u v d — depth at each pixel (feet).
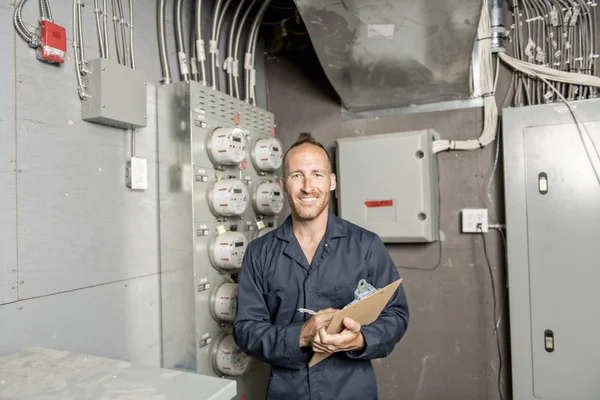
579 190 5.49
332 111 7.73
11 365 3.23
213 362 5.52
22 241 3.95
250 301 4.29
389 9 4.80
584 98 6.05
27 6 4.11
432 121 7.00
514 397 5.72
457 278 6.76
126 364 3.23
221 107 5.85
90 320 4.59
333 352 3.75
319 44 5.59
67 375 3.01
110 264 4.86
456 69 5.95
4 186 3.83
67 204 4.40
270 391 4.14
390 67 6.01
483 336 6.59
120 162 5.07
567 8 6.15
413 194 6.47
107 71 4.58
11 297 3.84
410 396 6.99
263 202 6.48
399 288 4.39
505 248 6.47
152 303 5.42
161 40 5.66
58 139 4.34
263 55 8.17
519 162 5.80
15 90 3.95
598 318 5.35
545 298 5.61
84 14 4.70
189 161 5.23
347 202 6.88
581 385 5.41
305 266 4.23
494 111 6.49
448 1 4.58
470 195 6.72
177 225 5.35
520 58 6.49
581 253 5.46
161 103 5.47
